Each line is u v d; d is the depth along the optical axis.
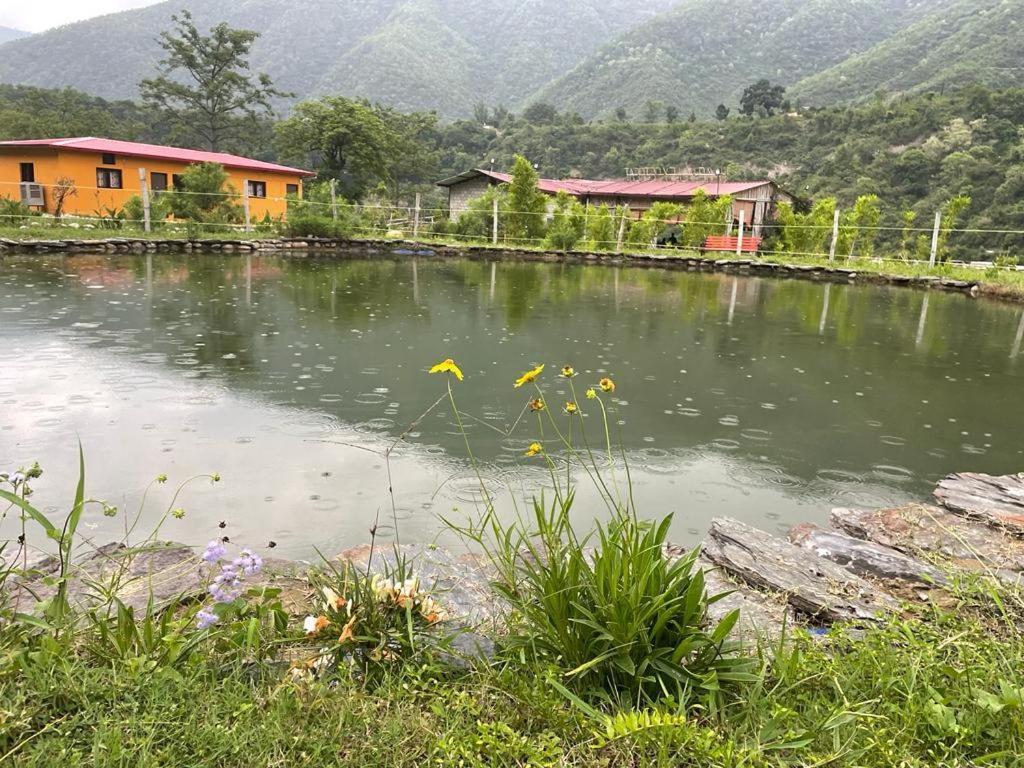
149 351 4.85
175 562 1.91
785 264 13.88
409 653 1.38
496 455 3.10
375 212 18.64
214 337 5.44
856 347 6.19
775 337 6.56
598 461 3.10
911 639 1.47
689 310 8.24
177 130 38.50
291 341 5.42
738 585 1.95
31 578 1.67
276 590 1.46
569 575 1.40
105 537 2.20
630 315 7.64
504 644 1.46
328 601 1.44
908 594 1.94
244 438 3.17
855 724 1.23
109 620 1.39
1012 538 2.33
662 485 2.88
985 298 10.74
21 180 17.91
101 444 3.02
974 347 6.38
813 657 1.43
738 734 1.21
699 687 1.30
